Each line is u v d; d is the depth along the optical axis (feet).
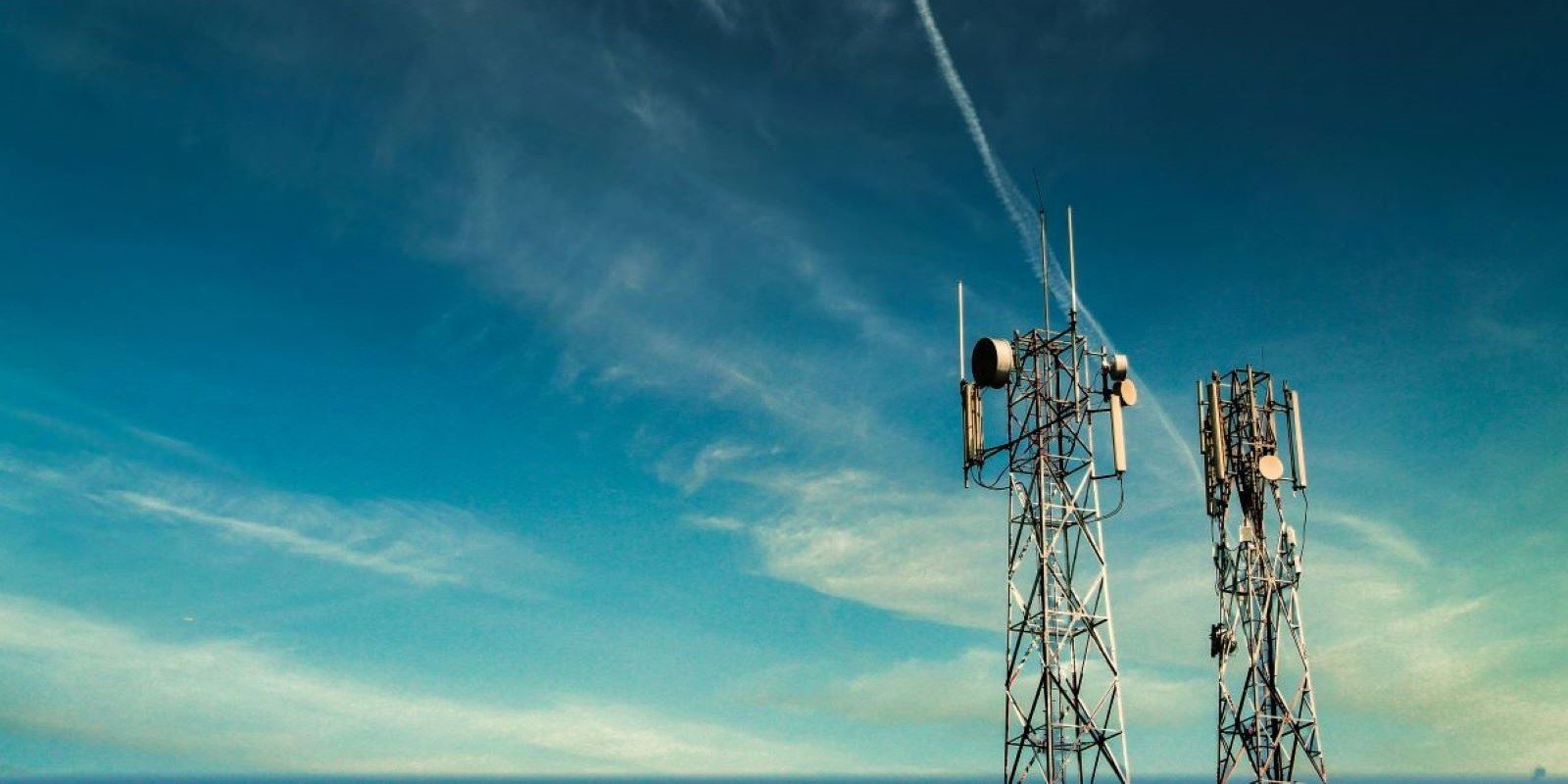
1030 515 176.65
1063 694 169.07
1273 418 210.38
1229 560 206.80
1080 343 179.42
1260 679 200.13
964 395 188.14
